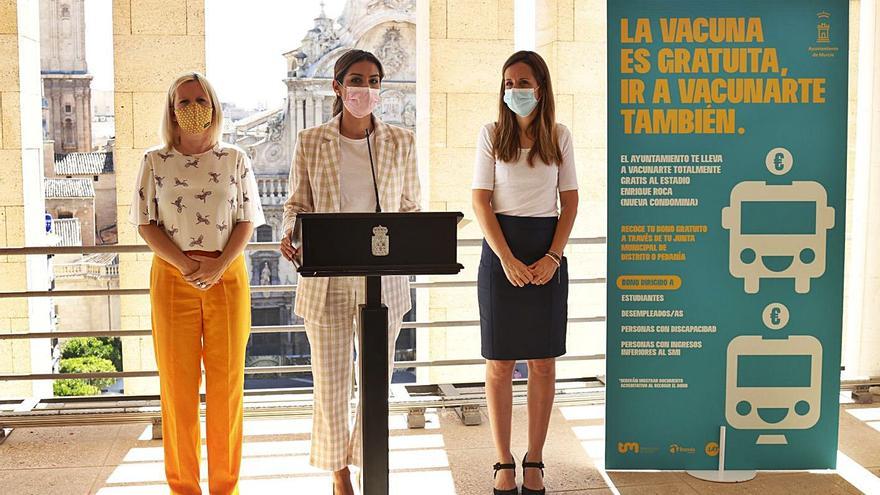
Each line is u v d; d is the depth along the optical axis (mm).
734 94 3316
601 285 5680
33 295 3895
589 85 5473
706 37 3297
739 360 3436
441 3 5527
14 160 5391
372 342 2418
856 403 4527
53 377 4172
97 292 3955
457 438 4008
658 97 3318
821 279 3396
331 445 3102
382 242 2305
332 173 2975
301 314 3086
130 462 3721
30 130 5590
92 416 4023
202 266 2877
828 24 3295
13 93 5352
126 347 5445
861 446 3855
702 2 3283
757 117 3326
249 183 3018
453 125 5602
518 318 3188
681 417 3473
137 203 2906
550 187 3188
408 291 3195
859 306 4949
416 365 4426
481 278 3248
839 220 3369
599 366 5723
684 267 3395
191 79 2838
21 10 5391
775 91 3316
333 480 3236
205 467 3668
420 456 3768
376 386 2430
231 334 2979
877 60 4840
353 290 3061
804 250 3383
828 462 3496
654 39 3295
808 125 3328
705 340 3430
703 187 3355
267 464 3697
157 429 4020
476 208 3195
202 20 5141
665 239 3383
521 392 4477
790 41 3301
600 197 5562
